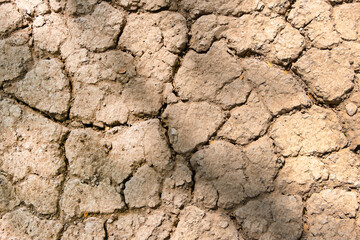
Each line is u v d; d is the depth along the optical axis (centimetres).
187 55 127
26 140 125
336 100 125
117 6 128
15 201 124
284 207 122
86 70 126
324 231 121
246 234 122
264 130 125
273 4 127
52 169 124
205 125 125
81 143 125
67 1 128
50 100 126
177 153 124
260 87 126
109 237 122
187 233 122
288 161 124
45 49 127
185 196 123
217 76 126
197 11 128
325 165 123
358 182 122
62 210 123
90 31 128
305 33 127
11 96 126
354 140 124
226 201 123
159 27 128
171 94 126
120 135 125
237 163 124
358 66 125
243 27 127
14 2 128
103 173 124
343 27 126
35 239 123
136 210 123
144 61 127
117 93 126
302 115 125
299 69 126
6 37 127
